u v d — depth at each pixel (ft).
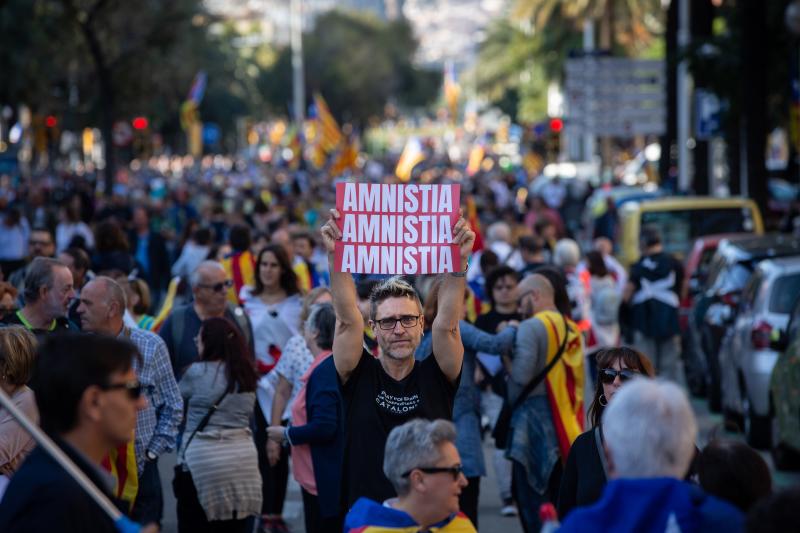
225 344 38.06
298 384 41.75
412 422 23.75
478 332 41.01
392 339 30.32
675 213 100.48
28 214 160.66
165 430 35.81
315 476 35.65
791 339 56.18
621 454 19.33
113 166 183.32
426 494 23.30
